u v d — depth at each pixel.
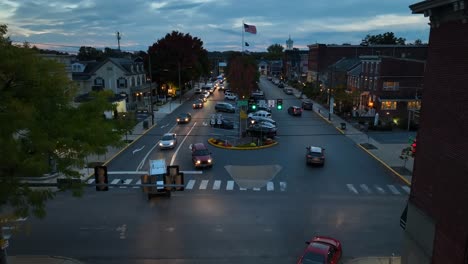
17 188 12.42
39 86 12.04
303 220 20.16
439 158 12.10
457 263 11.03
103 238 18.11
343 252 16.77
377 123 45.88
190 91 95.38
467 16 10.38
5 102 11.05
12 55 11.30
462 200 10.76
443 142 11.84
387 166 30.08
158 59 78.69
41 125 12.10
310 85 87.19
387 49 92.62
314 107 65.00
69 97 13.36
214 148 36.50
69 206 22.25
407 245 14.60
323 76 86.31
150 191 21.83
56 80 12.40
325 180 27.08
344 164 31.12
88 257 16.36
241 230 18.92
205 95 80.31
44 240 17.92
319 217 20.56
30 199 12.46
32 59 11.70
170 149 35.91
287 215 20.81
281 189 25.16
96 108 14.02
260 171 29.12
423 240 13.29
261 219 20.23
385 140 39.59
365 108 55.38
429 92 12.80
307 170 29.44
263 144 37.72
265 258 16.28
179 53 79.62
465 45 10.61
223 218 20.36
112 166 30.45
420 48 92.44
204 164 29.52
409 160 31.80
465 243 10.60
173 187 14.30
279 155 33.94
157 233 18.59
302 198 23.50
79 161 12.98
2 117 10.48
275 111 61.16
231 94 76.31
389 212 21.30
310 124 49.09
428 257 12.91
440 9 11.70
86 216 20.75
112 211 21.44
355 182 26.62
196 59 87.81
